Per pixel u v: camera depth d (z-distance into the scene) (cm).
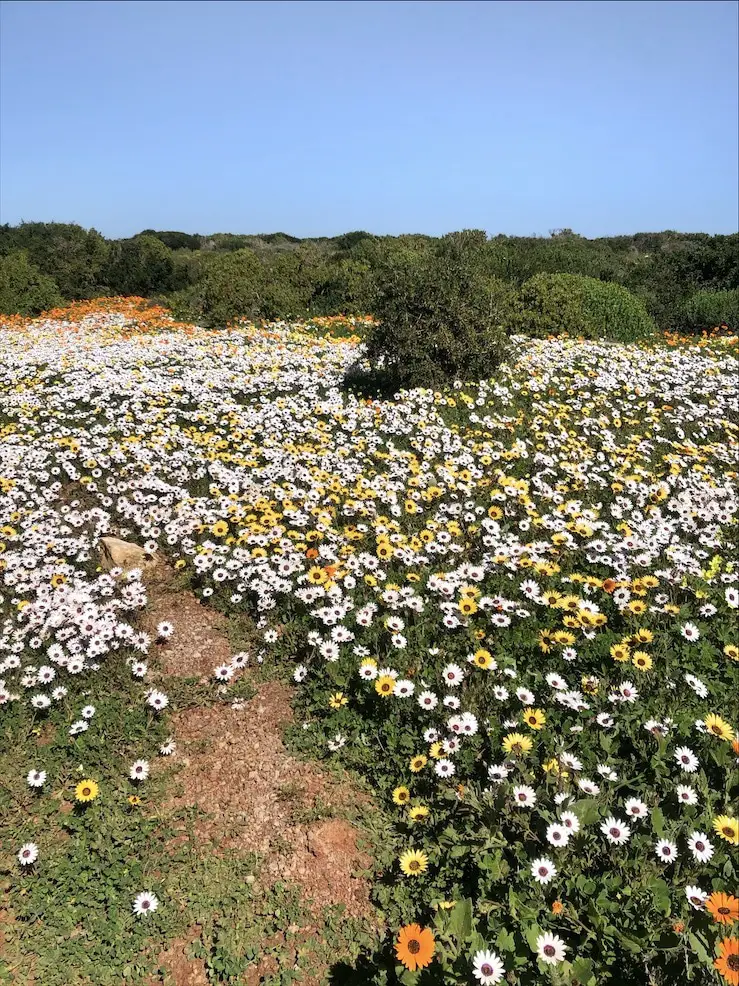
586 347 1280
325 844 346
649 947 258
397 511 654
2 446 815
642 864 293
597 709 396
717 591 512
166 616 539
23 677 453
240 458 797
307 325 1686
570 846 307
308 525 643
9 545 618
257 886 326
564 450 814
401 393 980
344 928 305
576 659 445
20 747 410
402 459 788
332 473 754
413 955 256
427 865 327
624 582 511
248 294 1759
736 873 293
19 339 1540
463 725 377
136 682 461
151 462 788
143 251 3294
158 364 1239
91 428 914
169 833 352
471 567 541
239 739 417
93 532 648
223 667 462
